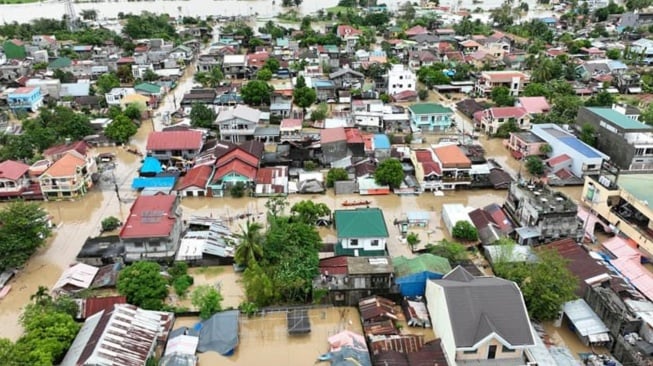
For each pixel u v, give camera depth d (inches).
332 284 1697.8
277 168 2701.8
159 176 2655.0
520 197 2190.0
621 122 2859.3
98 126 3353.8
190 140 2893.7
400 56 5511.8
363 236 1895.9
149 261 1825.8
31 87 4008.4
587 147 2701.8
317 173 2650.1
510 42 5935.0
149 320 1520.7
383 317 1599.4
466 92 4340.6
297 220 2042.3
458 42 6043.3
